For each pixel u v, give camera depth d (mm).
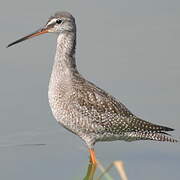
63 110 16906
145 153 18406
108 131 17344
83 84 17156
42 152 18438
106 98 17328
